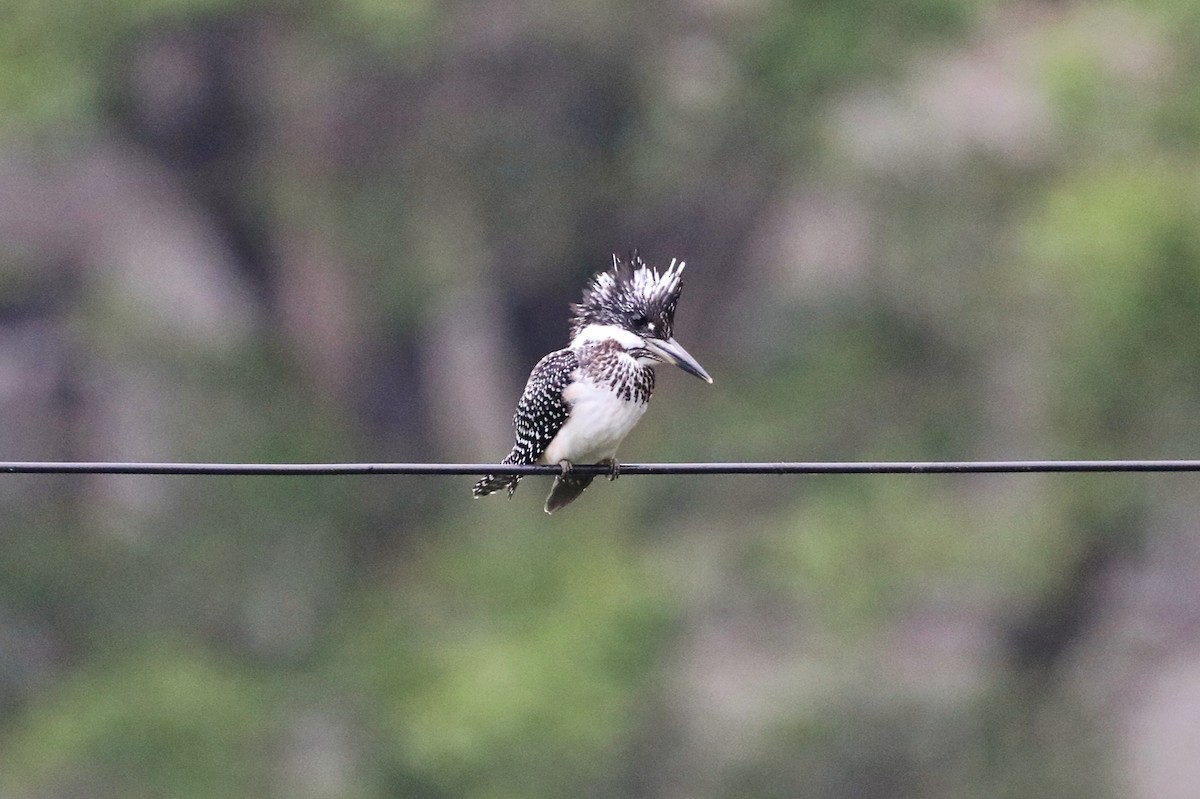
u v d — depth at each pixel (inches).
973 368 861.2
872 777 737.6
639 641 794.2
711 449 878.4
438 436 960.3
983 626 785.6
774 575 806.5
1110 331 762.8
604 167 936.9
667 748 752.3
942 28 892.6
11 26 893.2
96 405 876.0
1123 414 787.4
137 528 882.1
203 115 938.1
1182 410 778.2
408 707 796.0
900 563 796.0
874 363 883.4
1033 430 819.4
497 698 752.3
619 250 940.6
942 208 877.8
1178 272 742.5
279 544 904.9
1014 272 842.8
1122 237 738.2
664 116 916.0
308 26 928.3
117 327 880.9
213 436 893.2
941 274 873.5
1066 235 748.6
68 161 901.2
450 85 932.0
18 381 864.9
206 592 881.5
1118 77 803.4
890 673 758.5
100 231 897.5
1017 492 816.9
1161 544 772.0
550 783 739.4
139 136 933.8
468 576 868.0
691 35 920.9
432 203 951.6
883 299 887.1
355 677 846.5
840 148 895.1
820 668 756.6
